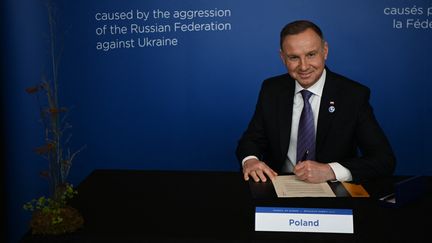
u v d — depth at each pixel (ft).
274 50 11.89
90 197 6.62
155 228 5.51
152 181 7.30
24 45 11.64
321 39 7.47
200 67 12.07
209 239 5.23
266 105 8.32
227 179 7.31
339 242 5.19
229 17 11.83
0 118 11.68
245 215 5.85
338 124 7.77
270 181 6.90
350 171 6.88
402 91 11.84
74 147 12.28
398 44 11.66
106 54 12.01
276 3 11.71
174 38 11.97
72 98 12.09
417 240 5.17
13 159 11.91
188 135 12.41
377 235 5.29
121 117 12.30
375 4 11.54
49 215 5.39
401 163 12.13
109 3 11.83
